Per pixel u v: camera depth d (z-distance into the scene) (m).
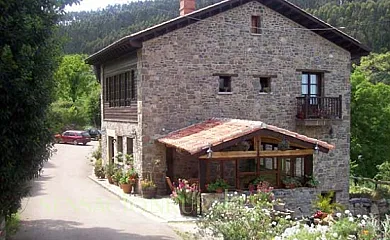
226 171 18.34
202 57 18.20
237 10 18.72
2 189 8.33
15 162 8.23
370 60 56.31
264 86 19.41
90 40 87.38
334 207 14.54
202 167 14.36
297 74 19.73
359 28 62.50
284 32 19.47
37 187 19.47
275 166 18.16
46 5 8.62
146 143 17.56
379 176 29.11
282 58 19.45
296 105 19.70
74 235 11.16
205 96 18.28
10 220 11.58
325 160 20.17
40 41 8.29
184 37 17.94
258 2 19.02
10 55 7.48
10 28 7.78
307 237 6.99
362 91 32.06
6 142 7.97
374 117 32.12
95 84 54.94
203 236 10.47
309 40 19.89
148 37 17.38
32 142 8.31
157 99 17.64
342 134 20.55
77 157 31.22
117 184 19.55
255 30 19.08
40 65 8.35
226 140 14.01
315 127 20.08
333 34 20.02
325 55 20.20
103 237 10.98
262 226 9.20
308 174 15.27
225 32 18.53
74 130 44.88
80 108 48.66
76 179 22.28
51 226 12.20
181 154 17.95
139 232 11.61
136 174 17.92
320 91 20.31
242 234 9.05
